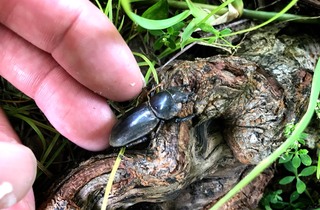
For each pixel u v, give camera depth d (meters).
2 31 0.12
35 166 0.09
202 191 0.13
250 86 0.11
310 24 0.14
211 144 0.12
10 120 0.14
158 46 0.13
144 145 0.11
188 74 0.11
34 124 0.13
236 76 0.11
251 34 0.13
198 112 0.11
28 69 0.12
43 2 0.11
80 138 0.12
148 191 0.12
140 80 0.12
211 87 0.11
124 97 0.12
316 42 0.13
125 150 0.11
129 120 0.11
